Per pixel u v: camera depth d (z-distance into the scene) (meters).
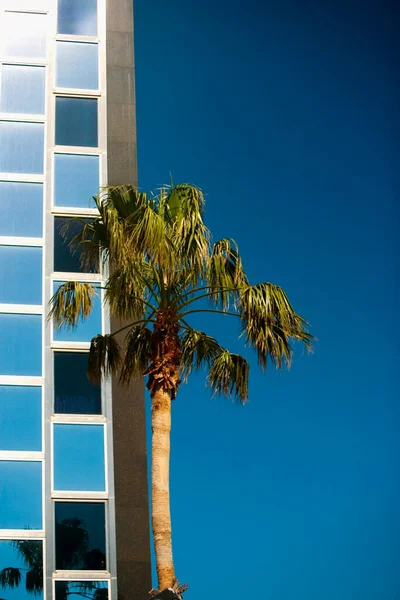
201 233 27.30
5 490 33.78
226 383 28.80
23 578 32.84
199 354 29.11
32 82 39.62
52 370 35.44
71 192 38.06
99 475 34.47
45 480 34.06
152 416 26.72
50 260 36.88
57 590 32.84
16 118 38.88
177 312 27.80
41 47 40.28
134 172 38.66
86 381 35.59
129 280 27.28
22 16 40.69
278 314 26.75
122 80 40.19
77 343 35.88
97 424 35.09
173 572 25.59
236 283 27.41
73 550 33.41
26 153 38.41
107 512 34.06
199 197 28.22
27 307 36.12
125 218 27.64
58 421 34.88
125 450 34.84
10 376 35.16
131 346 28.78
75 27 40.84
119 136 39.16
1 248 36.81
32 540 33.34
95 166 38.59
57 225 37.50
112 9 41.38
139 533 33.94
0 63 39.72
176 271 27.16
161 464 26.30
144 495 34.44
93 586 33.09
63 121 39.12
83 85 39.88
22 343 35.66
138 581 33.34
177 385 27.02
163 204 27.94
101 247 28.95
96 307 36.44
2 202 37.50
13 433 34.53
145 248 26.30
